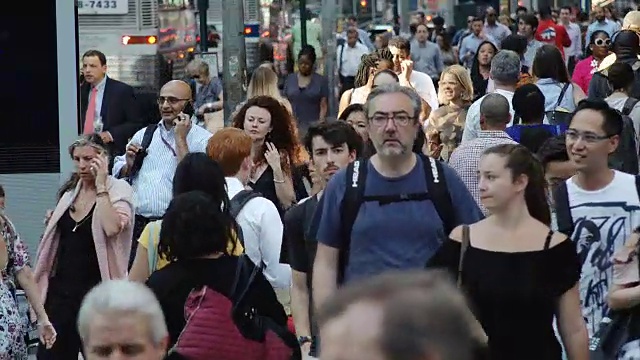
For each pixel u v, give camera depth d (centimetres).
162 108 1572
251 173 1474
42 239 1400
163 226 955
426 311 360
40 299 1363
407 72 2191
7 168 1905
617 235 1045
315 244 1104
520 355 885
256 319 920
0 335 1244
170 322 943
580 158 1042
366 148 1349
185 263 948
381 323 357
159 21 2745
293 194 1478
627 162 1555
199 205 957
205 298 916
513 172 895
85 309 744
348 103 2070
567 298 895
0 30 1909
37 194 1905
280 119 1488
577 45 4056
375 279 371
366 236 962
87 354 745
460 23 6706
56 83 1908
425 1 6650
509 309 883
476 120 1652
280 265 1205
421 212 962
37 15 1908
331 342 360
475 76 2734
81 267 1390
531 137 1516
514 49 2502
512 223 896
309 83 2902
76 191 1400
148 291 754
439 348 357
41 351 1406
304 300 1145
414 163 975
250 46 3966
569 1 6194
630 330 986
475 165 1365
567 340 902
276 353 920
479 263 888
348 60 3809
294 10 4294
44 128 1909
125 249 1397
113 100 1973
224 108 2819
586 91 2361
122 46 2694
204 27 3391
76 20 1914
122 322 732
